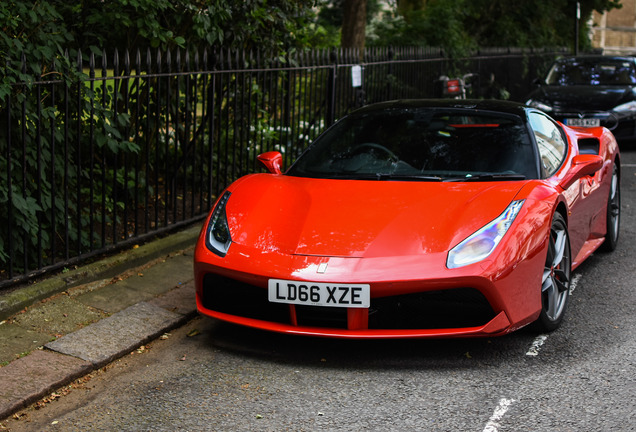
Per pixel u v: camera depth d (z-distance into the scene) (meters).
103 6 6.00
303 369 3.71
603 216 5.61
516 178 4.33
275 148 7.56
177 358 3.89
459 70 13.55
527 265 3.77
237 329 4.30
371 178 4.48
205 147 7.41
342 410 3.24
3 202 4.60
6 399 3.29
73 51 5.06
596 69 12.38
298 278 3.65
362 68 9.25
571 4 22.12
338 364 3.76
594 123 10.98
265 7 7.55
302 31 8.55
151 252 5.44
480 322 3.69
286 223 4.01
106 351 3.88
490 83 14.98
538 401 3.29
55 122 4.97
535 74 17.81
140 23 5.82
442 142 4.68
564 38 22.00
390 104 5.23
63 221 5.16
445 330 3.66
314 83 8.57
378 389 3.46
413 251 3.68
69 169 5.15
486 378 3.55
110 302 4.57
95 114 5.13
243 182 4.59
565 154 5.11
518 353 3.86
